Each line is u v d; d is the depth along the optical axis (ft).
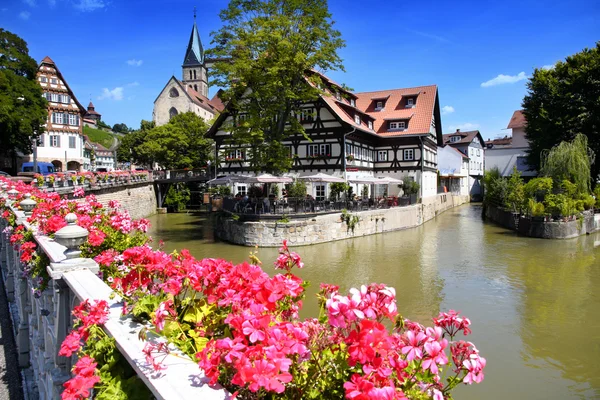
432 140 130.72
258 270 8.25
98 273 13.02
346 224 81.51
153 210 131.13
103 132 349.61
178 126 171.42
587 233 84.38
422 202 112.78
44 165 123.13
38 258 15.64
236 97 82.84
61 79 152.46
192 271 9.01
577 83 109.29
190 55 282.36
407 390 7.02
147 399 6.99
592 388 24.95
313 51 77.46
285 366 5.56
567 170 92.73
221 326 8.27
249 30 75.72
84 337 8.22
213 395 5.84
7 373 25.23
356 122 108.99
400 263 59.00
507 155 170.60
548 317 36.55
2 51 115.44
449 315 8.76
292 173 100.63
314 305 39.09
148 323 8.41
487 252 66.39
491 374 26.68
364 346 5.88
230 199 82.99
